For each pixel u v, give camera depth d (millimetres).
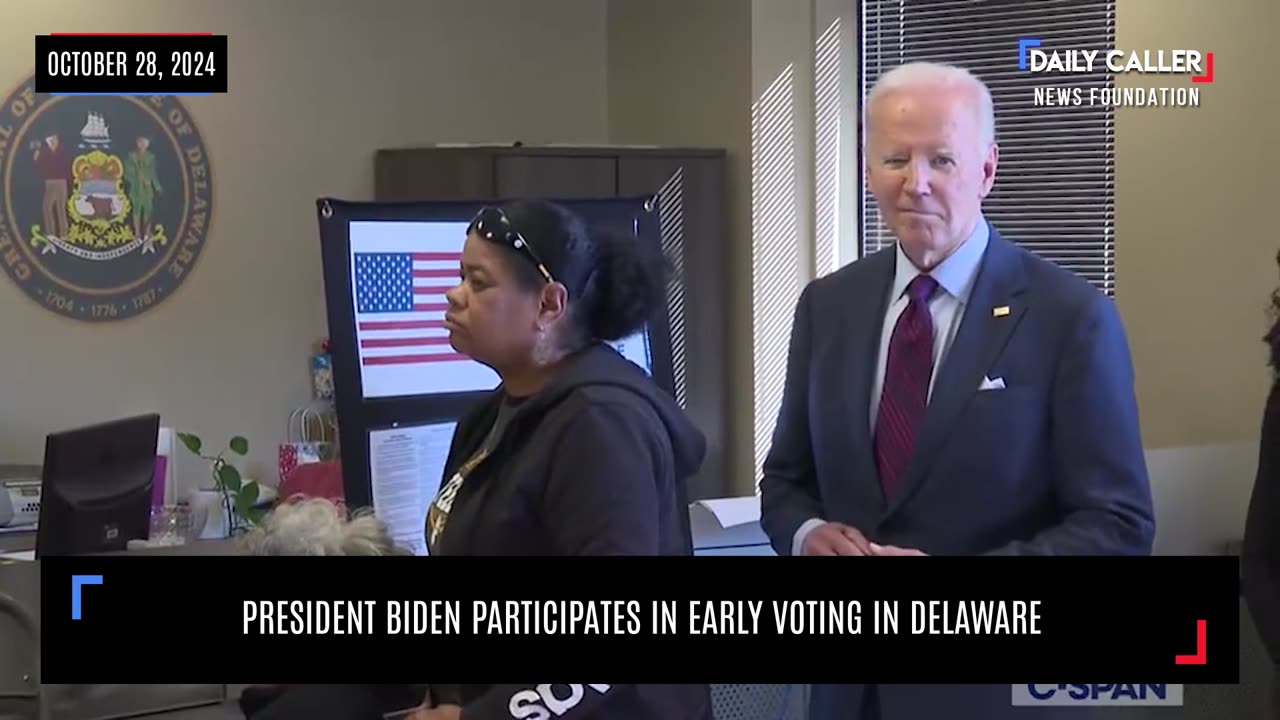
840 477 2018
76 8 4523
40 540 3154
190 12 4715
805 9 5191
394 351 2539
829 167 5242
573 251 1823
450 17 5312
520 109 5512
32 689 2432
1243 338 3295
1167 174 3504
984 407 1864
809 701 2180
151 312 4684
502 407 1920
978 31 4793
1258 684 2057
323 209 2504
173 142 4699
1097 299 1859
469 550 1832
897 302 1996
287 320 4969
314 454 4773
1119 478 1814
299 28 4945
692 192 5098
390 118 5172
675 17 5398
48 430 4512
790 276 5227
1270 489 1939
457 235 2621
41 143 4477
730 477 5250
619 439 1751
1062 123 4559
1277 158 3318
